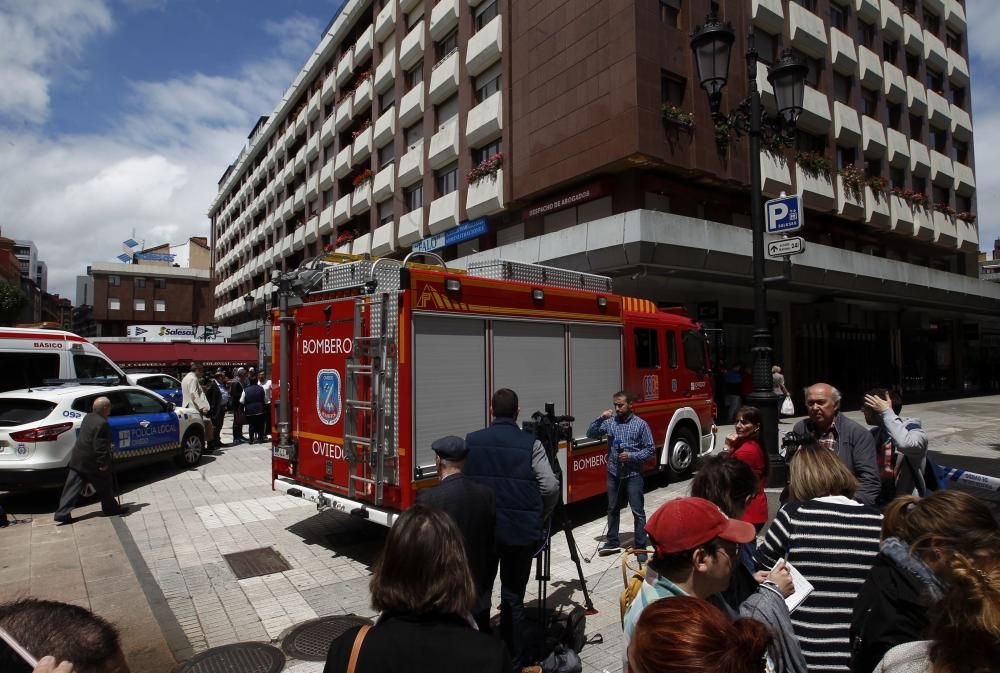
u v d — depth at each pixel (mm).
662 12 15945
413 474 5125
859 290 19531
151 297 65750
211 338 35125
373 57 29438
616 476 5926
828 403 3785
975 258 31422
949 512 2061
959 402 23797
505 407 4164
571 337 6910
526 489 3822
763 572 2354
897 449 3928
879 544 2457
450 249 23156
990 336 34062
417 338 5266
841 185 21359
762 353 7711
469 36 21734
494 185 19688
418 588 1707
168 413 10469
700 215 17516
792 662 1987
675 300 18266
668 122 15516
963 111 30578
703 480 2672
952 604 1485
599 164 15711
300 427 6277
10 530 6945
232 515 7586
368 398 5441
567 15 17000
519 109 18734
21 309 40469
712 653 1230
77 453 7398
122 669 1272
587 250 15031
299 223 39156
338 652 1668
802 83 8062
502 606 3785
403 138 26406
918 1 27562
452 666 1581
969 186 30094
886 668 1669
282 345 6441
